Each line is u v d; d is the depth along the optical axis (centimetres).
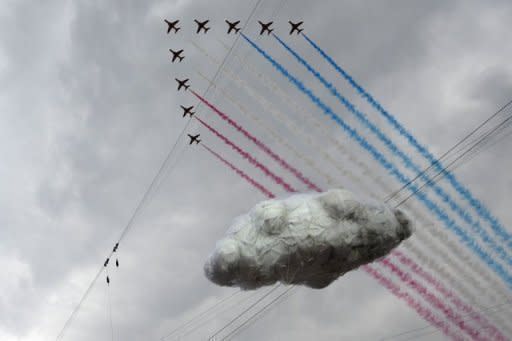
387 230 4844
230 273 4884
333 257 4794
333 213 4691
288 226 4647
